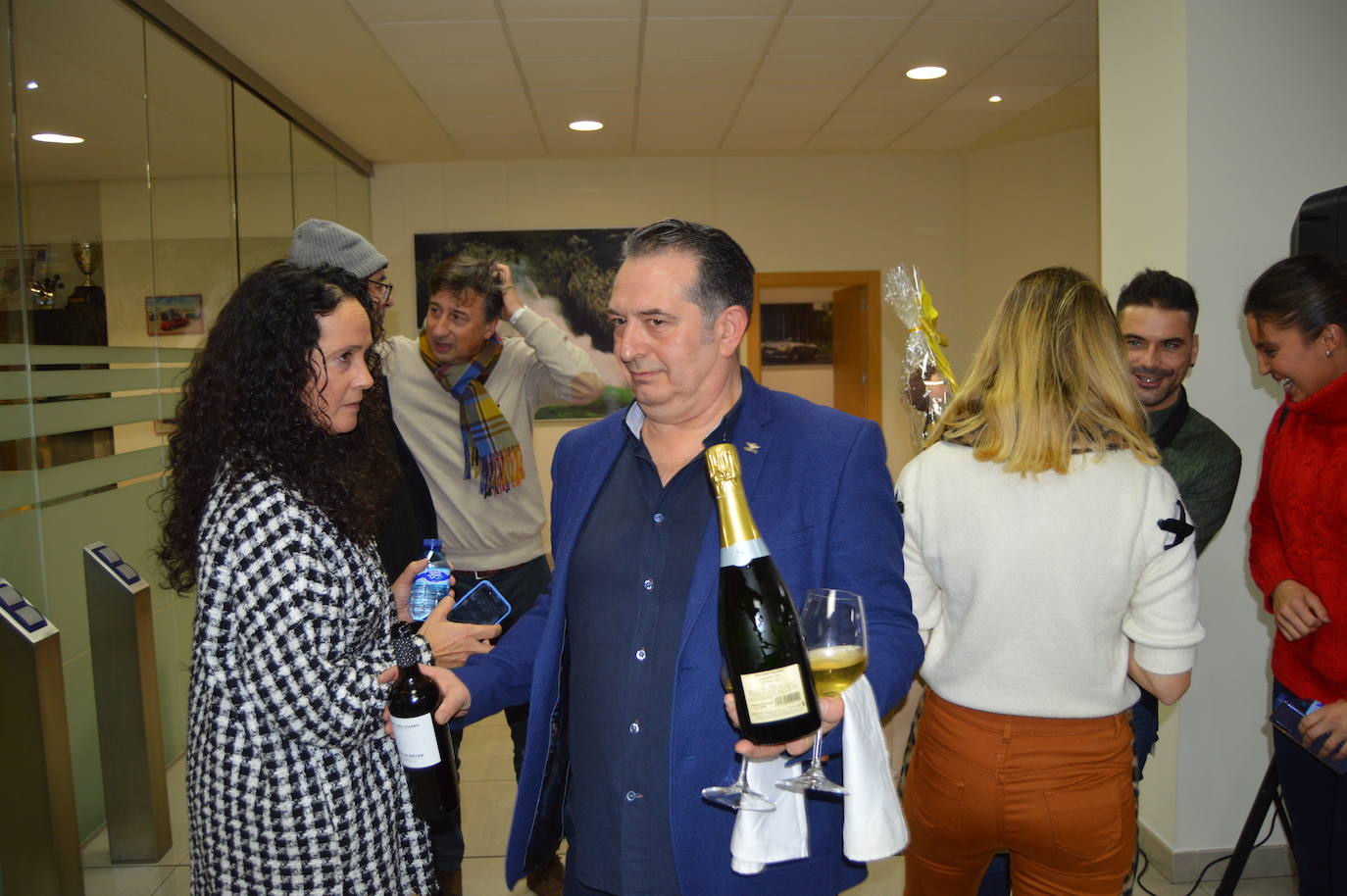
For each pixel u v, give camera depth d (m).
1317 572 1.75
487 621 1.78
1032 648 1.34
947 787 1.42
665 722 1.12
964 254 7.01
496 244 6.77
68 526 2.86
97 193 3.09
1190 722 2.52
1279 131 2.50
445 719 1.22
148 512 3.36
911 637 1.15
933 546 1.42
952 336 7.07
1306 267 1.70
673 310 1.11
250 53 4.19
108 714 2.78
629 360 1.14
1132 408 1.36
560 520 1.32
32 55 2.74
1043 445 1.32
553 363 2.66
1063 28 4.11
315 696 1.20
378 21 3.83
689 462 1.19
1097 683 1.35
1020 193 6.53
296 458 1.27
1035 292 1.41
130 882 2.71
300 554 1.21
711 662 1.09
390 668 1.27
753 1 3.73
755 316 7.03
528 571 2.70
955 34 4.17
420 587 1.66
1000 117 5.71
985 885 1.73
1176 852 2.54
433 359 2.61
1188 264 2.50
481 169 6.74
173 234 3.62
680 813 1.09
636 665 1.15
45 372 2.77
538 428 6.86
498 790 3.23
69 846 2.25
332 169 5.86
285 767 1.23
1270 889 2.47
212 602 1.21
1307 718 1.66
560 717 1.28
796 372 9.01
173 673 3.54
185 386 1.33
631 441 1.28
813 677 0.98
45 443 2.76
